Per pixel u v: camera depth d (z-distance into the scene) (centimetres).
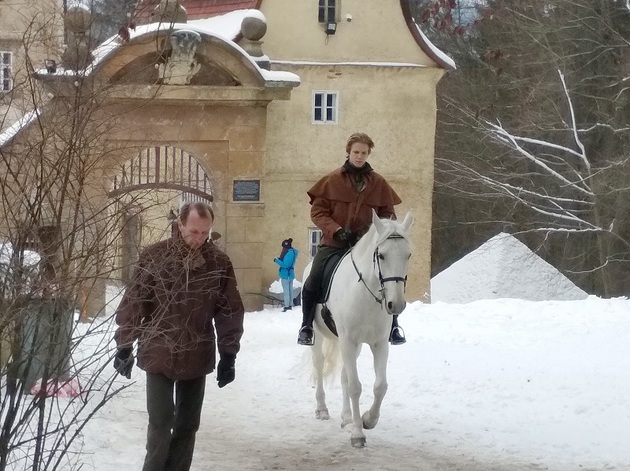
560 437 1198
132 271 749
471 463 1081
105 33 808
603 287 4194
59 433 832
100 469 955
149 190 824
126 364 747
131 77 910
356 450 1120
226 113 2741
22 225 670
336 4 3173
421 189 3272
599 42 3906
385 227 1056
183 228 808
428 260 3281
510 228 4422
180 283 798
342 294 1116
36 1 800
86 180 699
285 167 3181
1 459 678
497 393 1431
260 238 2792
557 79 3947
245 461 1062
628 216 3819
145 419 1198
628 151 3794
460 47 4309
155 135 2589
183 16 2702
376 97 3228
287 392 1454
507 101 4262
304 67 3175
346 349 1113
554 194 4206
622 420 1283
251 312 2709
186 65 2642
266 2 3148
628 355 1758
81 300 720
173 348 794
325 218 1171
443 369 1605
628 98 3809
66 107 705
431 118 3259
